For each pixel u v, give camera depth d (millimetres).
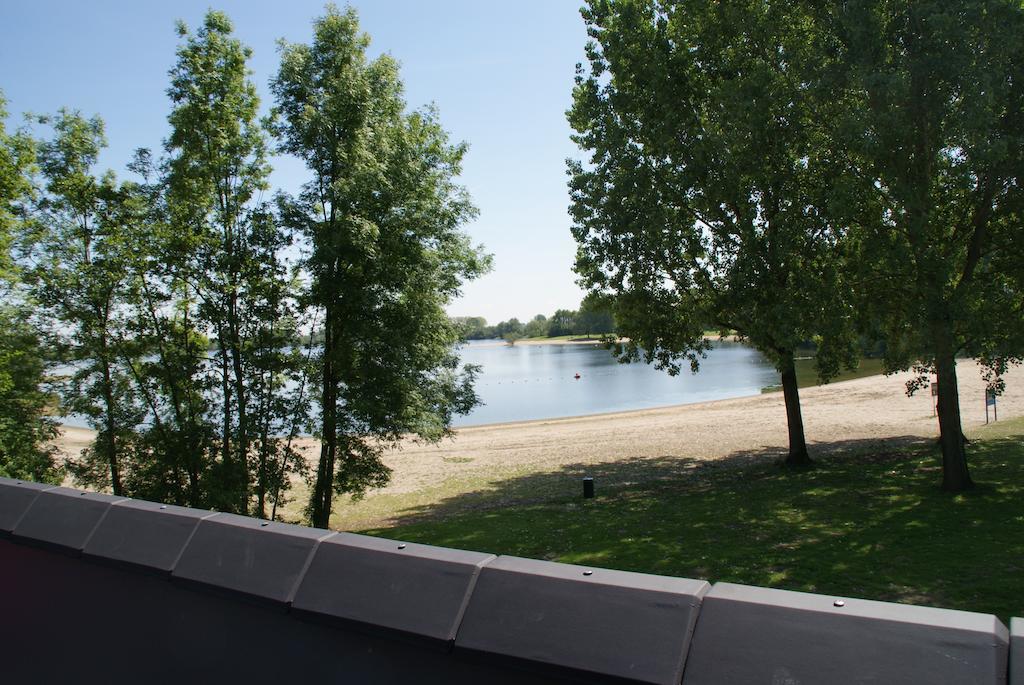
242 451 19891
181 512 3055
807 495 17328
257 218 20297
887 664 1583
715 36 19578
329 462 21016
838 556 11430
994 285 16391
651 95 20266
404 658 2230
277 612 2510
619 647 1871
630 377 94188
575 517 17469
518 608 2082
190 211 20078
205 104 19766
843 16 14391
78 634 3176
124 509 3195
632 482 23812
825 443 28109
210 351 21484
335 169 19641
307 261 19016
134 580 2955
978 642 1529
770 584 10234
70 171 20578
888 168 14961
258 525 2807
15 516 3514
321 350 21109
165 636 2854
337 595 2387
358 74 19922
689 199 20891
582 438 35938
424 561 2350
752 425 35562
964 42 13273
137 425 21047
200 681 2740
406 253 19875
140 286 20406
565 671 1906
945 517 13648
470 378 22531
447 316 21078
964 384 42531
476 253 21719
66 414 21250
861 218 16812
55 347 20469
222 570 2684
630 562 12164
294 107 20094
